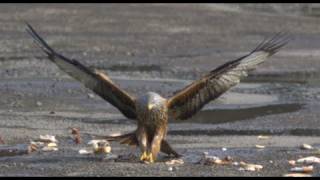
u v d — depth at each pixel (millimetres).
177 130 16438
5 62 26328
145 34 35094
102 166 12680
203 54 30109
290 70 26000
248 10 44688
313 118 17984
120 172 12297
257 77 24469
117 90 12758
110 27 36531
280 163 13211
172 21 39000
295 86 22719
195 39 34156
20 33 33250
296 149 14539
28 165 12820
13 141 14898
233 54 30266
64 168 12578
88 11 40438
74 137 15438
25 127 16344
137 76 24391
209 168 12664
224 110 18797
